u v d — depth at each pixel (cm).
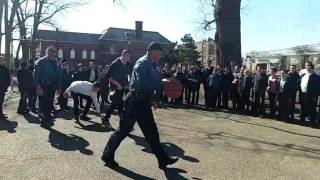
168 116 1460
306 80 1461
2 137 972
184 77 1839
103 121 1137
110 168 736
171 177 696
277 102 1644
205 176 712
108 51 8350
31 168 720
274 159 865
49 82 1112
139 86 710
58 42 7912
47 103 1123
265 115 1578
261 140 1069
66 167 732
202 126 1256
